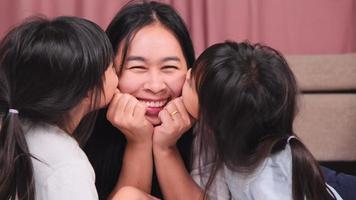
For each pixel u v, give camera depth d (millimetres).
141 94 1010
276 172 876
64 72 795
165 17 1038
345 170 1590
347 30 1790
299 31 1787
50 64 793
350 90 1588
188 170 1103
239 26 1750
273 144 881
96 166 1104
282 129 927
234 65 883
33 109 801
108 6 1751
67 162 787
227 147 899
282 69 919
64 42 807
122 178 1042
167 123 996
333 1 1776
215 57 899
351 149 1534
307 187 850
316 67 1564
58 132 830
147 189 1060
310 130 1534
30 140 814
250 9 1749
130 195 959
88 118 922
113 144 1104
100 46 841
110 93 898
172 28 1035
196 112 958
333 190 1011
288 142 887
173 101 1000
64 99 804
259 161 878
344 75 1560
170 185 1021
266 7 1775
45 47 798
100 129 1081
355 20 1787
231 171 926
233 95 869
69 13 1768
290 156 872
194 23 1757
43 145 805
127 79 1000
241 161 891
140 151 1023
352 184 1114
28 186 771
